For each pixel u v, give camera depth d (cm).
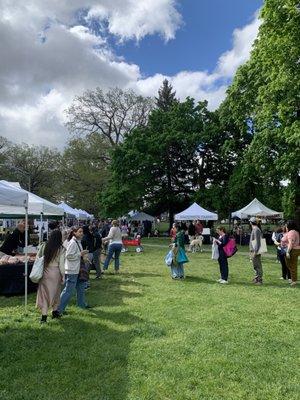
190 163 4331
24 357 558
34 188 6147
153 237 4244
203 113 4191
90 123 4966
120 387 465
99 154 4956
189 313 816
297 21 1906
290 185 2642
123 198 3931
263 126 2611
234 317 783
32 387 465
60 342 624
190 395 446
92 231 1298
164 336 660
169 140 3950
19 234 1252
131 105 4919
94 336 655
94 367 523
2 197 804
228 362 541
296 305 900
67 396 442
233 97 3114
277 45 1962
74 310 835
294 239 1185
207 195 3784
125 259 1945
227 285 1184
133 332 674
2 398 434
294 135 1944
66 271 801
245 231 3400
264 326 721
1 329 683
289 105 2039
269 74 2191
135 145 3988
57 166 5375
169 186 4438
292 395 448
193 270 1548
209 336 655
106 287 1134
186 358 558
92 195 4988
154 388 462
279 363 541
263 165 2783
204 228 3222
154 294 1028
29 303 934
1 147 6116
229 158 3888
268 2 2009
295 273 1192
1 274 1017
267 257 2130
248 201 3519
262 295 1020
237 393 452
